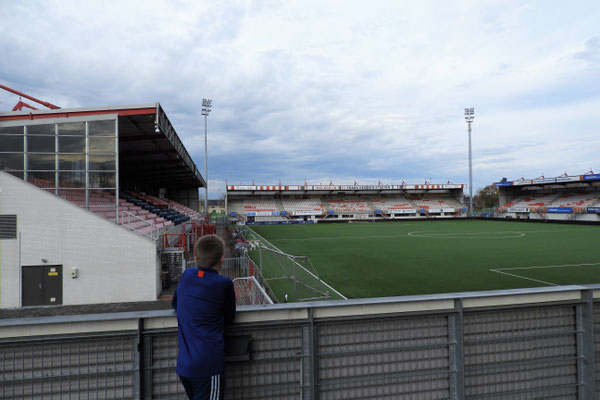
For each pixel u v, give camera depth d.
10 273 10.30
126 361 2.22
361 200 67.50
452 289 12.27
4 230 10.31
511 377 2.66
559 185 55.12
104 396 2.19
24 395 2.14
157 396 2.25
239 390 2.34
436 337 2.59
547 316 2.74
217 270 2.24
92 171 11.95
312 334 2.36
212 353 1.99
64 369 2.17
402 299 2.45
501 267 16.28
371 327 2.50
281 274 14.46
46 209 10.48
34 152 11.67
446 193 72.06
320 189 64.06
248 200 64.56
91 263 10.66
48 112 11.86
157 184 38.03
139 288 10.88
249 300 8.52
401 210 63.03
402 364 2.53
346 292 11.92
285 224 54.62
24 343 2.11
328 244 25.95
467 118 57.34
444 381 2.59
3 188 10.30
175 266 12.70
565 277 14.11
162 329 2.24
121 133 16.14
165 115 14.14
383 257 19.53
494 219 55.66
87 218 10.66
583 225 42.56
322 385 2.42
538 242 25.84
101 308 10.05
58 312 9.69
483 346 2.63
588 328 2.73
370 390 2.49
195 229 19.97
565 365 2.75
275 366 2.38
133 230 12.06
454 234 32.84
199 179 37.78
